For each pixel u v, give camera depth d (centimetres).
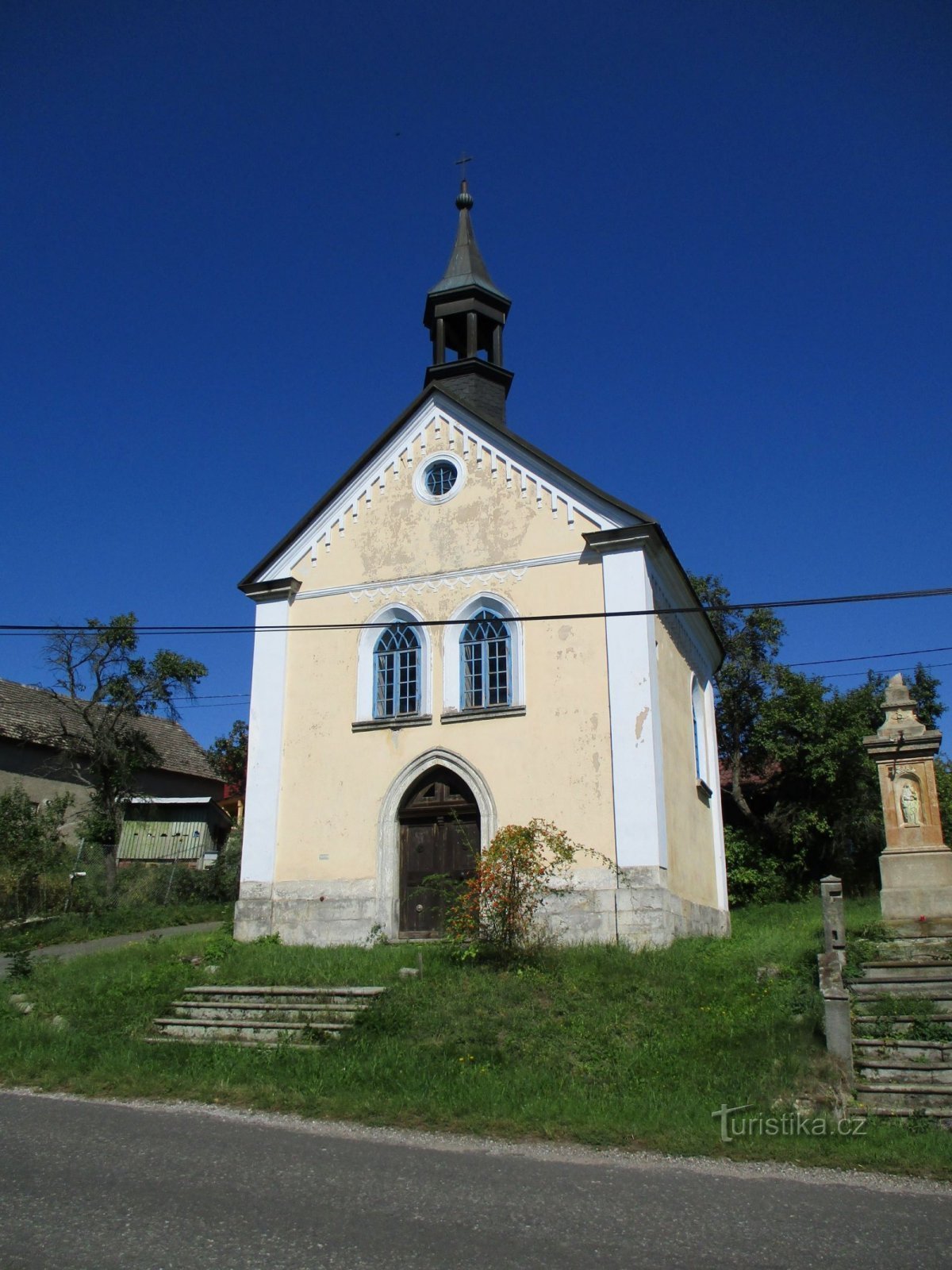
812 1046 1182
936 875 1705
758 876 3319
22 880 3025
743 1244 719
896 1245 722
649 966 1576
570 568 2042
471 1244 708
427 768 2044
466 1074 1169
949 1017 1219
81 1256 678
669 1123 1011
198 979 1642
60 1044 1351
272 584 2273
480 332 2600
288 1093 1133
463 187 2669
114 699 3869
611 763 1902
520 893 1697
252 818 2136
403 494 2241
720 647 2773
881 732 1794
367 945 1973
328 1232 727
